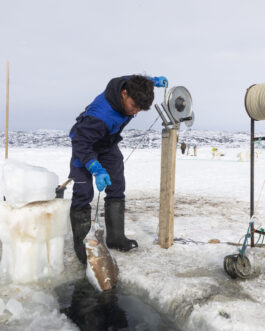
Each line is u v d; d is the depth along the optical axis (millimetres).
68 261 2781
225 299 2025
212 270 2566
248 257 2584
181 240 3373
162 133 3107
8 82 3053
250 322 1765
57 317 1931
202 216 4750
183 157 28328
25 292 2201
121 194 3053
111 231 3041
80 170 2764
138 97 2369
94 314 1994
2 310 1959
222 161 21188
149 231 3828
